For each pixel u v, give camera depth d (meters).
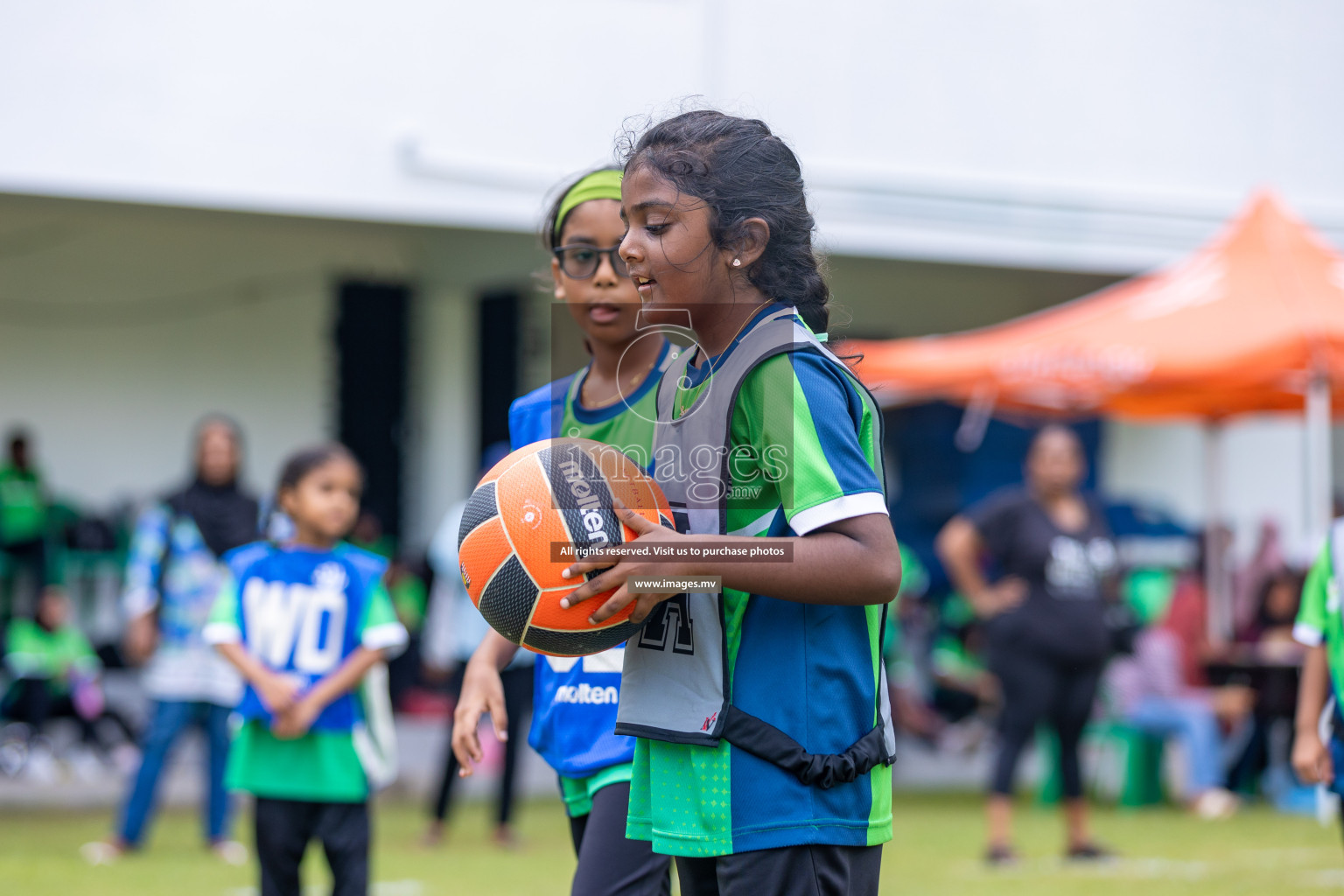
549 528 3.56
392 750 7.24
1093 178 19.11
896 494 22.92
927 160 18.41
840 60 17.98
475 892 9.32
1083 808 10.89
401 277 20.28
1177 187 19.50
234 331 19.88
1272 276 13.62
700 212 3.47
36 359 19.09
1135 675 14.14
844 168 17.97
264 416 19.97
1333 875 10.14
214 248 19.77
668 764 3.53
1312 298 13.33
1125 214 19.20
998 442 22.22
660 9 17.05
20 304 19.05
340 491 7.43
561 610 3.54
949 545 11.41
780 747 3.40
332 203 15.83
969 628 17.34
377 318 20.11
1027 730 10.84
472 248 18.92
